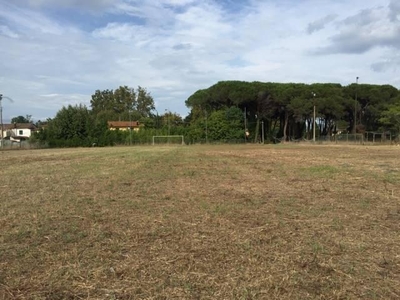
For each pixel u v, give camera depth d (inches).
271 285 128.2
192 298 119.3
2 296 122.0
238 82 2849.4
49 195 323.3
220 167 599.2
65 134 2194.9
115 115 4045.3
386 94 2704.2
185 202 284.7
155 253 162.9
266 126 2906.0
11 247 173.5
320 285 128.7
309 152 1147.3
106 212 249.3
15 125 3558.1
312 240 181.3
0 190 357.4
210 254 160.9
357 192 331.9
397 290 125.2
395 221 222.1
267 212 247.0
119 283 131.2
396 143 2055.9
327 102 2556.6
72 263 150.6
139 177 455.2
